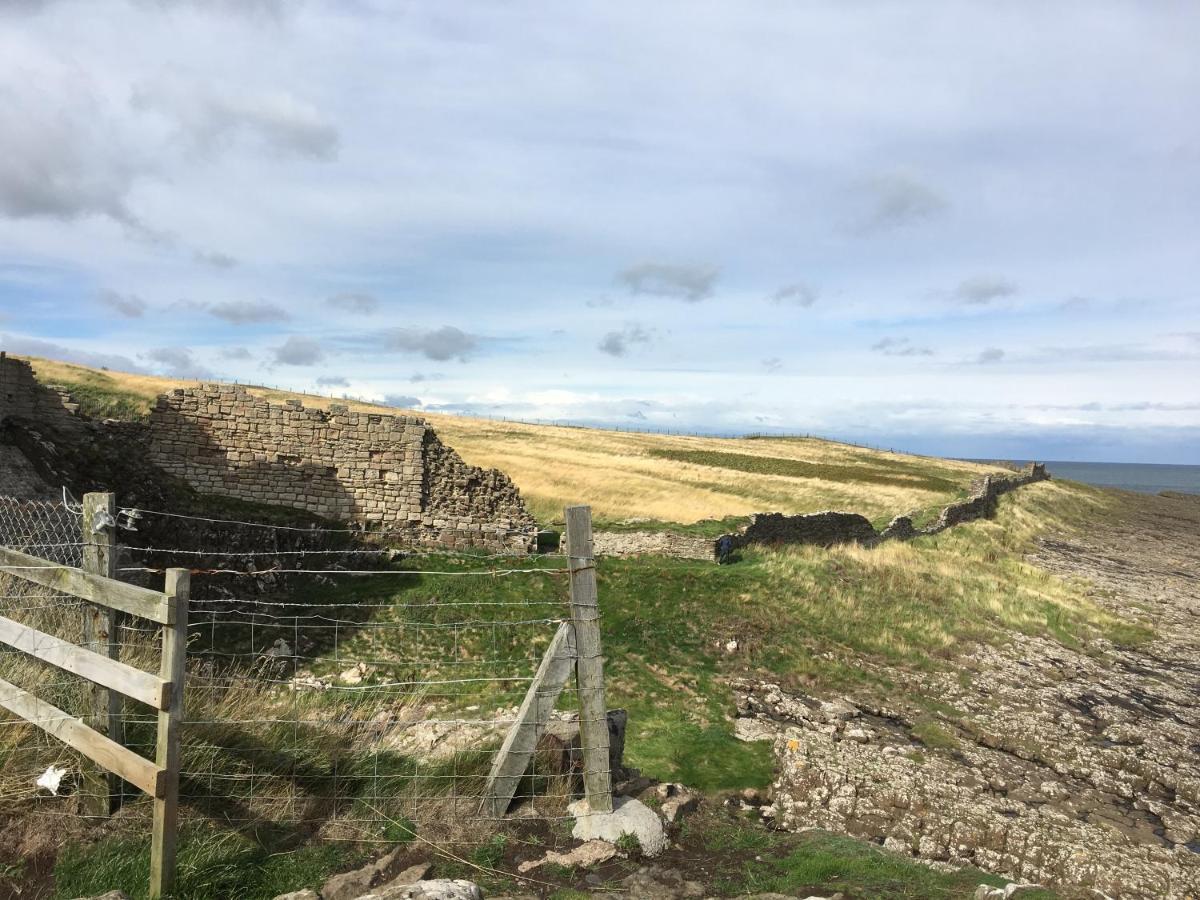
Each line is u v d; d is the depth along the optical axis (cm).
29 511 1452
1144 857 1034
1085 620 2555
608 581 2100
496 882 565
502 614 1873
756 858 670
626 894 565
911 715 1545
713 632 1855
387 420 2427
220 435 2359
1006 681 1808
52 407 2055
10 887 484
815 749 1296
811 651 1828
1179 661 2200
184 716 696
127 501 1930
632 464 5422
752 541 2697
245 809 611
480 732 897
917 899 580
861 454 9306
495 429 7469
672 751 1236
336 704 943
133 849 529
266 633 1638
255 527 2094
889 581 2477
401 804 651
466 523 2438
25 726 603
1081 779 1318
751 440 10800
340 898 516
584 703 671
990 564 3225
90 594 546
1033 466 7962
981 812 1108
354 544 2270
